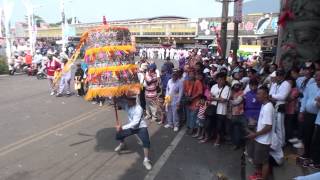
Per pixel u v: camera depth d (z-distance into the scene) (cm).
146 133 829
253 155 716
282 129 866
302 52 1209
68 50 4634
